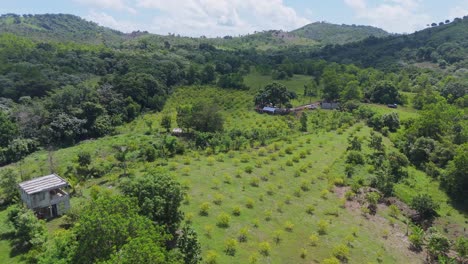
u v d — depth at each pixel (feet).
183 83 530.68
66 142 319.27
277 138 275.59
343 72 539.29
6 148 282.56
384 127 295.28
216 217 151.33
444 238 149.28
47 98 376.89
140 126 355.15
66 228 143.13
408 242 157.17
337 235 150.92
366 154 234.17
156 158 228.22
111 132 343.46
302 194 184.14
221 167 210.38
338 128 302.04
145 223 101.71
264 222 153.17
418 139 249.96
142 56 600.80
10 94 403.75
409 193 201.05
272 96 407.03
